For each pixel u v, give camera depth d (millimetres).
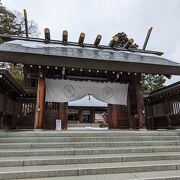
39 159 4949
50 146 6055
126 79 11820
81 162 5086
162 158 5625
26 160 4844
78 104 24312
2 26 23188
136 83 10633
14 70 20688
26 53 8625
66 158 5102
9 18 23797
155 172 4672
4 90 9328
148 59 10969
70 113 28828
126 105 11766
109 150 5887
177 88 10023
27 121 12156
